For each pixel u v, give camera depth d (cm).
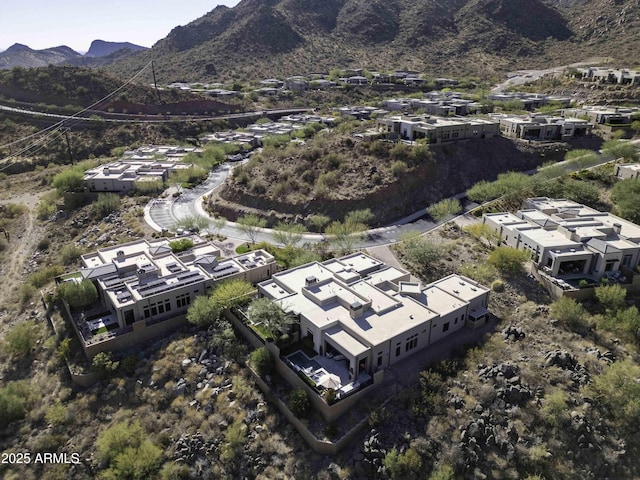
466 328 6669
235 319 6862
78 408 6031
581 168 11400
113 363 6344
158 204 11994
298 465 5178
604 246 7238
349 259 7950
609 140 12588
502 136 13325
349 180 11125
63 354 6625
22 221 12019
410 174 11169
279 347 6222
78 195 12381
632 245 7438
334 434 5231
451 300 6688
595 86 18638
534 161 12456
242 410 5809
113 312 7150
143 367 6412
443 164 11850
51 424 5888
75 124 18325
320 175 11331
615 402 5312
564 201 9644
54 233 11088
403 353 6019
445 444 5128
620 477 4872
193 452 5425
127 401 6056
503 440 5141
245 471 5262
